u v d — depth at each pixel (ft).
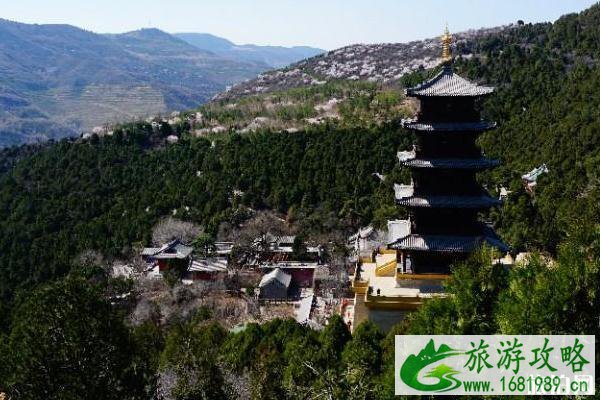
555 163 338.54
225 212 375.04
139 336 141.28
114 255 343.26
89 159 459.32
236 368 158.81
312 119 575.38
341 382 115.14
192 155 461.78
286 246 355.36
